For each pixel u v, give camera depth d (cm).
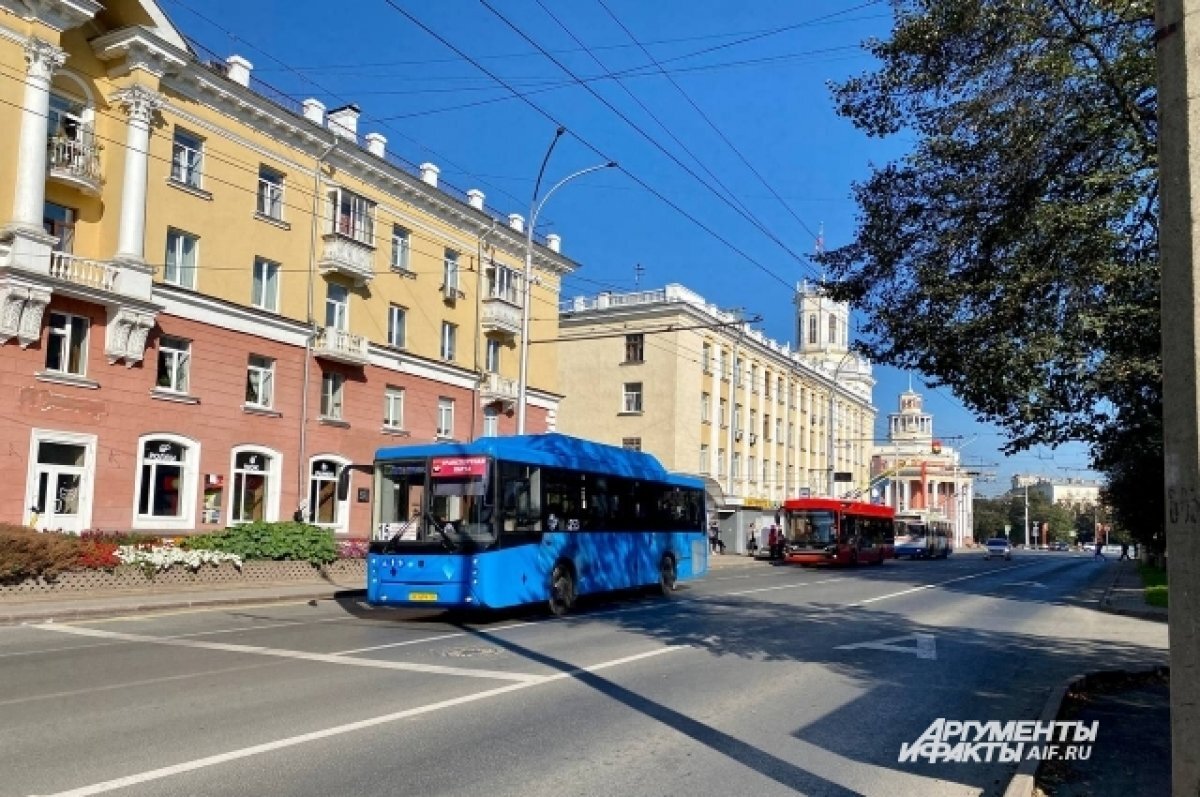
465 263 3581
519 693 895
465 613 1702
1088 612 2103
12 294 1998
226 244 2575
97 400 2208
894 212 914
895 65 852
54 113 2211
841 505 3962
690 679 995
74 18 2152
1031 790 573
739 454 5500
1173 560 321
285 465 2744
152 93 2322
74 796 555
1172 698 319
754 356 5788
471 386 3581
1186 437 318
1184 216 323
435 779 601
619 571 1911
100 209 2297
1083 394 805
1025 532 12606
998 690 980
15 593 1611
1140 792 600
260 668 1033
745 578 2909
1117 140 806
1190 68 325
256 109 2631
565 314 5141
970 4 775
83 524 2170
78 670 1016
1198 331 315
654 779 613
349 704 833
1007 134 823
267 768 621
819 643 1323
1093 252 761
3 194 2041
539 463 1664
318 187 2886
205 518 2481
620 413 4944
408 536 1548
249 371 2661
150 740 694
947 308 861
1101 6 755
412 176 3209
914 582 2980
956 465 9612
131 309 2245
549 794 575
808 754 691
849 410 8000
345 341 2930
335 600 1947
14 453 2027
